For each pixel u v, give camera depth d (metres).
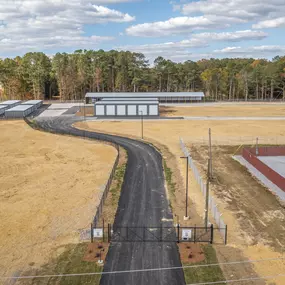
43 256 24.94
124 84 159.00
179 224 29.66
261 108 113.31
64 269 23.19
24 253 25.39
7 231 28.83
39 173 44.78
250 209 32.97
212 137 66.31
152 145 59.72
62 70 147.38
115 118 89.62
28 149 57.50
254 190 38.06
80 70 153.00
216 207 31.58
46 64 156.25
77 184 40.38
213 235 27.66
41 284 21.62
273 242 26.70
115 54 164.25
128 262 23.89
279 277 22.16
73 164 48.81
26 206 34.03
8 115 91.38
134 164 47.81
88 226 29.64
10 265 23.84
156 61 167.50
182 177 42.09
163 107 113.56
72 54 168.38
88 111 101.94
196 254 24.80
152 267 23.28
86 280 21.98
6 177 43.16
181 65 177.62
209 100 137.62
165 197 35.81
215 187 38.88
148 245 26.11
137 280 21.95
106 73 158.00
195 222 30.09
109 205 33.75
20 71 151.38
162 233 28.03
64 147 58.75
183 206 33.59
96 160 50.72
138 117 90.75
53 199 35.78
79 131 73.06
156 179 41.41
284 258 24.41
